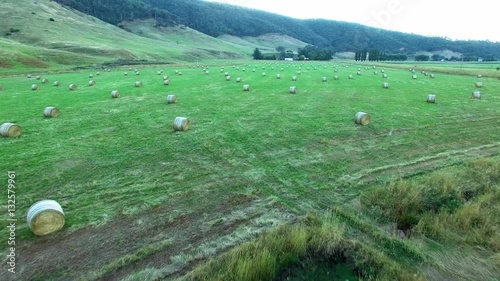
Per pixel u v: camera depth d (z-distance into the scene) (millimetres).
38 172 12258
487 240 8242
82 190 10891
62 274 7066
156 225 8898
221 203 10109
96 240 8234
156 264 7379
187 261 7484
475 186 11023
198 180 11711
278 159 13727
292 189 11086
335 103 24641
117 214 9430
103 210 9641
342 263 7633
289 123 18906
